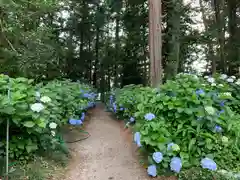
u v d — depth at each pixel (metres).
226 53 9.10
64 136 3.86
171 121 2.71
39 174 2.25
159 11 5.50
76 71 13.12
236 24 9.62
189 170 2.28
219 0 9.46
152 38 5.48
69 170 2.71
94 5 13.51
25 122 2.29
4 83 2.53
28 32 5.33
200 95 2.70
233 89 3.65
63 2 6.60
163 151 2.39
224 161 2.39
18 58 5.28
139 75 12.06
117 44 14.09
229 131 2.56
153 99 2.90
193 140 2.41
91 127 5.25
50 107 2.91
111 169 2.77
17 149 2.40
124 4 10.82
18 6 4.67
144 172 2.60
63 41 12.61
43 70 6.61
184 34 8.64
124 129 4.84
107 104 8.52
